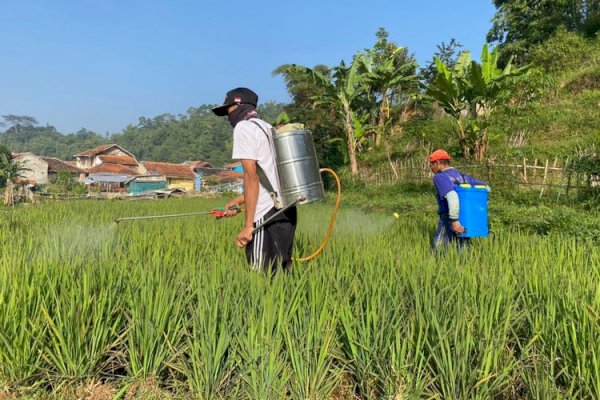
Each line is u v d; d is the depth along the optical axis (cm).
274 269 378
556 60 2594
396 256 457
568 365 256
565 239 641
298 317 295
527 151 1766
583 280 353
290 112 3181
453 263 420
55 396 262
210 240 545
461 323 268
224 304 289
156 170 6631
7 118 19212
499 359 261
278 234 377
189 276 363
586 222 811
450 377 245
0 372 268
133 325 284
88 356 277
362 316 284
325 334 271
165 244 531
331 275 352
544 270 395
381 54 2991
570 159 1305
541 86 2306
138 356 281
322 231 722
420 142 2480
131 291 318
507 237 632
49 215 1083
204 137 14050
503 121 2138
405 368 254
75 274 347
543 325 280
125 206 1548
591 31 2841
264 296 302
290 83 3247
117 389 275
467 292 320
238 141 364
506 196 1376
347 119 2512
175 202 1962
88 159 7606
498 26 3048
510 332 302
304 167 372
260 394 246
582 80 2312
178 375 286
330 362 272
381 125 2689
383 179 2292
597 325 258
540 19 2870
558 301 303
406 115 3066
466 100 1884
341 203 1778
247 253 385
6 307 282
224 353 273
